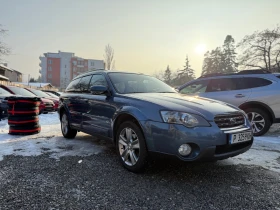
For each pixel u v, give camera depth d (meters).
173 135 2.68
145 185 2.75
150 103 3.05
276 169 3.39
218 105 3.18
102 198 2.40
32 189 2.57
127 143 3.29
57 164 3.43
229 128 2.86
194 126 2.67
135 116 3.04
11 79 48.47
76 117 4.77
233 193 2.58
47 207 2.19
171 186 2.74
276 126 7.38
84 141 5.05
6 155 3.85
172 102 3.05
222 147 2.77
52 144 4.71
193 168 3.37
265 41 25.06
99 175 3.04
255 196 2.52
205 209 2.23
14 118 5.57
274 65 24.62
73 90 5.22
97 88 3.71
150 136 2.86
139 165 3.03
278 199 2.45
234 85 6.07
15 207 2.18
